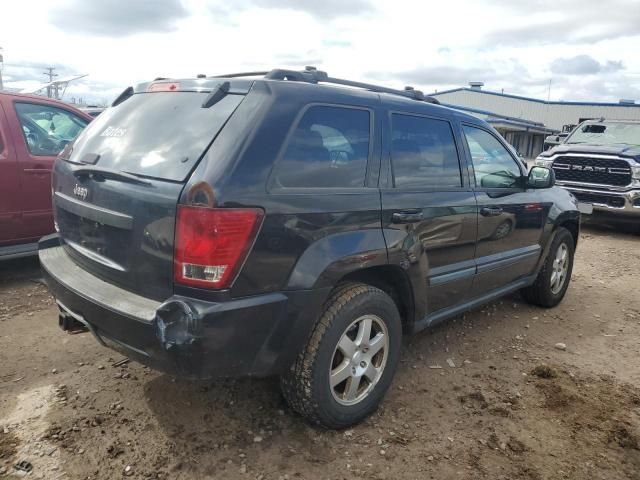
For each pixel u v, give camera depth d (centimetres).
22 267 560
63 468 257
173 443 280
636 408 341
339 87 305
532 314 509
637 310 536
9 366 352
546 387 363
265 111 257
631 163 888
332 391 286
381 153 313
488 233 399
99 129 317
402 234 313
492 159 418
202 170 240
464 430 307
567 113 5128
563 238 514
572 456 288
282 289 256
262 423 301
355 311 286
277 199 251
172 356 237
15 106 517
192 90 288
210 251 233
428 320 358
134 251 260
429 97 393
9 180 495
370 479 262
